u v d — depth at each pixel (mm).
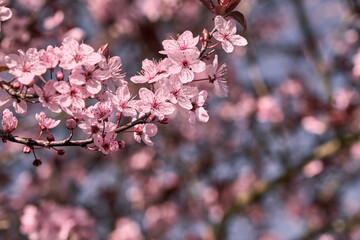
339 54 7371
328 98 6902
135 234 7391
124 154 7887
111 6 6754
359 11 7281
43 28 4633
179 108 6574
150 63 2113
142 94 2086
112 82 2072
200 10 6992
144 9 6910
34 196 7320
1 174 7320
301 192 8391
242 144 8312
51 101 1983
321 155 6852
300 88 8312
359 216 6973
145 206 7758
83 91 1980
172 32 6867
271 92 8586
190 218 7945
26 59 1932
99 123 2074
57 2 4797
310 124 7102
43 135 6684
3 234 6496
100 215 7516
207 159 8016
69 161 7910
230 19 2314
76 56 1946
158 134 7656
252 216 8945
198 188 7574
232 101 8422
